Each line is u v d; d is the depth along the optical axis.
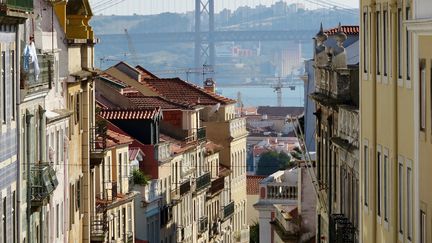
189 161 110.88
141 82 125.38
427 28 40.78
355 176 57.41
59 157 66.38
